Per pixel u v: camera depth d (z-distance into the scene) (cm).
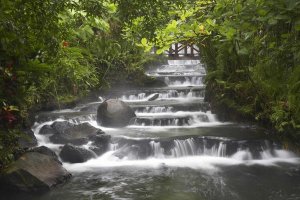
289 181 553
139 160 680
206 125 861
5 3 288
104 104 902
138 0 345
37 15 297
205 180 567
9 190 532
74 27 620
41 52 507
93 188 546
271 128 727
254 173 593
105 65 1277
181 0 413
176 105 988
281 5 287
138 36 455
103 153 704
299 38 348
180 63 1667
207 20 415
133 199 501
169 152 691
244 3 356
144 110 986
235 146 677
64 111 1009
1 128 520
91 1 343
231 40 418
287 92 399
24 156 570
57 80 957
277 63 383
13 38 312
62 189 545
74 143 735
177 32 419
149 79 1358
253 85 670
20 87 501
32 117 878
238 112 859
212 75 876
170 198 500
